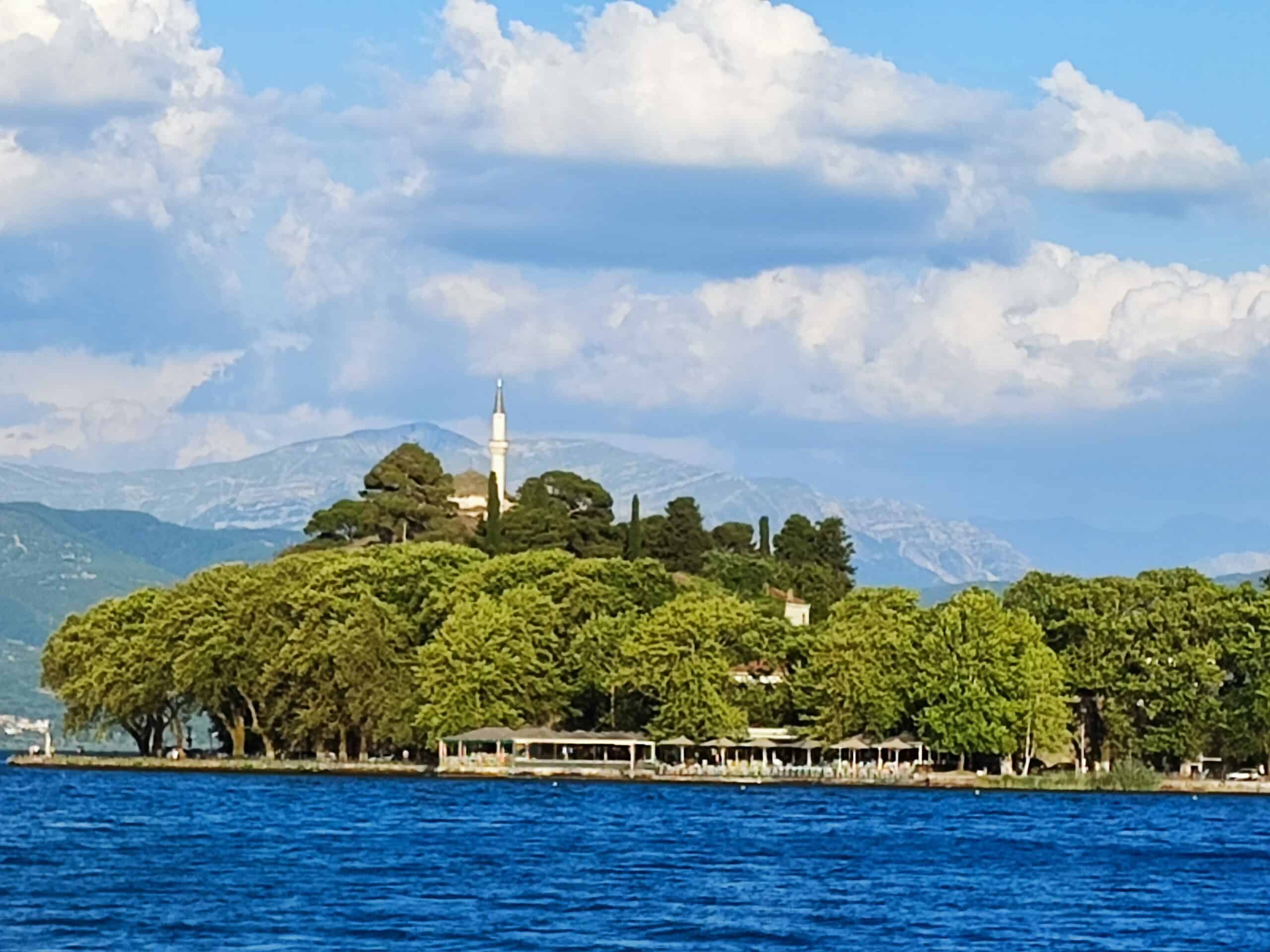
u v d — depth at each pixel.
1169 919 195.38
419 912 189.62
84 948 166.62
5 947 166.75
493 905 195.88
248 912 188.62
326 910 190.88
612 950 168.88
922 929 184.88
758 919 189.00
